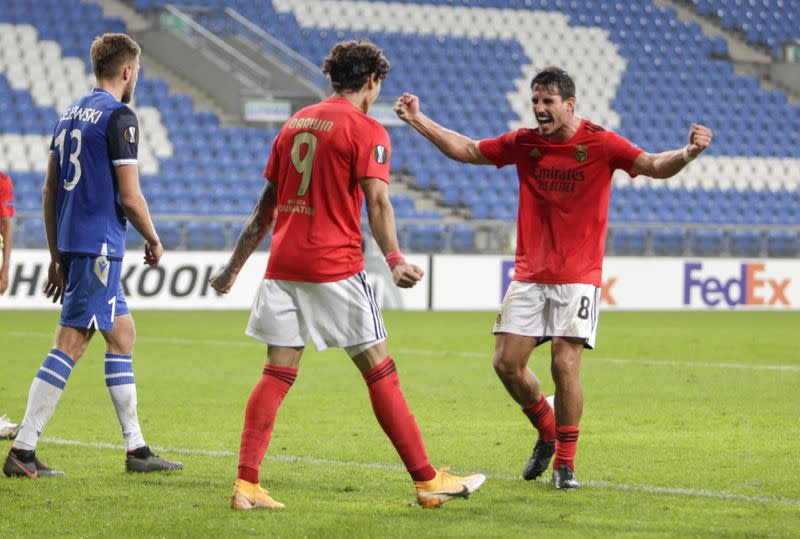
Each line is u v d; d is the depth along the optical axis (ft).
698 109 386.73
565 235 68.74
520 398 69.77
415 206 316.40
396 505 60.85
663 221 339.16
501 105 364.58
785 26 435.94
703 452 79.92
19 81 307.37
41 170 285.64
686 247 292.40
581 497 63.87
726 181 363.76
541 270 68.85
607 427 92.73
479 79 371.56
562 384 67.15
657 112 382.83
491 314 250.98
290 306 59.82
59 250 69.41
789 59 419.95
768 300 294.87
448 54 374.02
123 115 67.92
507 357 68.80
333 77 60.80
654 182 349.41
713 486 67.31
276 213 62.64
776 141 386.52
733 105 391.04
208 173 304.09
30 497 62.85
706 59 405.80
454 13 391.04
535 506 61.05
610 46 398.21
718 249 297.53
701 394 115.85
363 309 59.52
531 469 69.46
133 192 67.97
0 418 83.97
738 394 115.96
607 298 279.28
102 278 68.44
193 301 255.29
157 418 97.55
